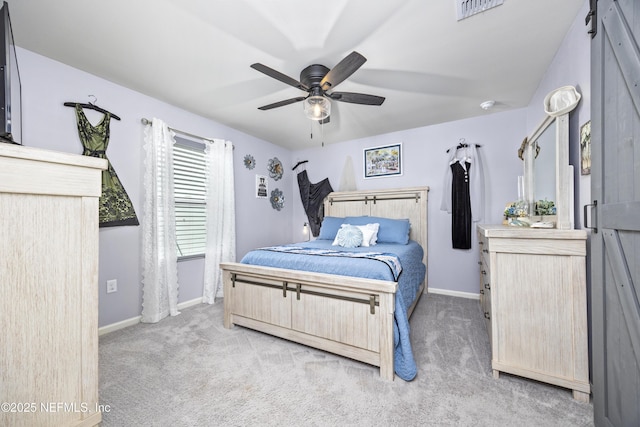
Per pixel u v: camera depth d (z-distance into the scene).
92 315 0.82
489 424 1.25
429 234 3.53
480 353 1.89
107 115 2.32
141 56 1.99
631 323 0.99
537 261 1.49
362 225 3.34
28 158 0.68
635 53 0.94
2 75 0.93
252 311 2.23
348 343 1.77
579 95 1.51
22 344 0.69
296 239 4.70
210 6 1.50
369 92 2.55
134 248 2.51
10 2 1.45
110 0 1.46
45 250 0.73
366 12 1.54
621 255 1.04
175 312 2.71
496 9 1.52
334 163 4.32
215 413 1.34
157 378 1.63
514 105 2.89
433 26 1.66
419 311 2.76
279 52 1.92
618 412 1.07
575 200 1.61
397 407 1.37
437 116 3.20
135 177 2.54
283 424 1.27
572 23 1.63
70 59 2.03
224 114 3.11
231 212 3.39
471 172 3.21
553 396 1.43
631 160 0.97
